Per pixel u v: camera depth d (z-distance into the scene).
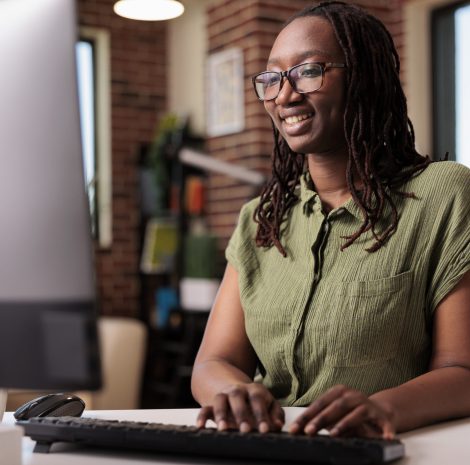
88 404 2.86
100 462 0.88
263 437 0.86
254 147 5.02
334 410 0.92
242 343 1.45
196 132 5.95
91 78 6.16
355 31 1.38
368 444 0.83
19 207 0.76
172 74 6.32
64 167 0.75
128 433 0.91
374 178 1.35
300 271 1.36
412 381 1.16
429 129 4.93
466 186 1.33
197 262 5.27
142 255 5.91
